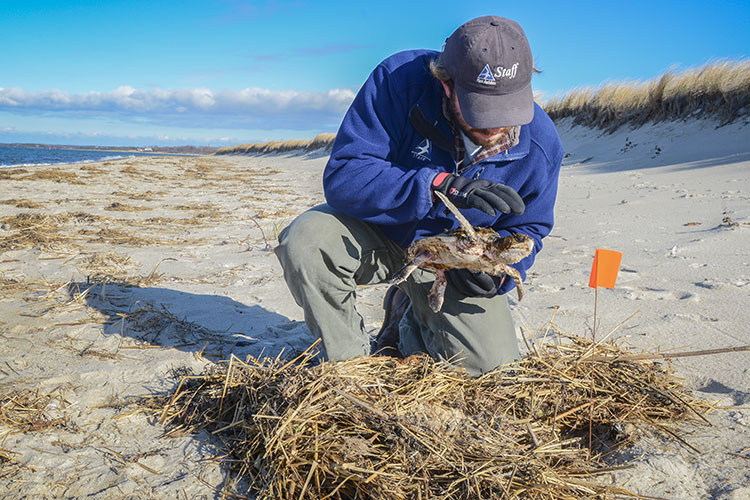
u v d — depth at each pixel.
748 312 3.29
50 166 19.81
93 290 4.09
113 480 1.91
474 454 1.91
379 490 1.72
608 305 3.62
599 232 5.91
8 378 2.65
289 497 1.76
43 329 3.32
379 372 2.37
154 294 4.11
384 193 2.33
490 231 2.27
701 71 14.57
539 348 2.70
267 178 18.22
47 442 2.13
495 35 2.11
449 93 2.29
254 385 2.28
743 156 10.58
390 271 2.80
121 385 2.61
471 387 2.39
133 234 6.56
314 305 2.48
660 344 2.97
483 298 2.61
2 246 5.49
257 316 3.70
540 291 4.01
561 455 2.03
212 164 29.23
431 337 2.73
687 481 1.89
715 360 2.76
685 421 2.28
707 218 6.08
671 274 4.18
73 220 7.33
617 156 14.32
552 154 2.54
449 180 2.25
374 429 1.97
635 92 16.67
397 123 2.47
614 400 2.38
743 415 2.27
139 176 16.20
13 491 1.85
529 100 2.18
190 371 2.74
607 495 1.82
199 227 7.31
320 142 41.88
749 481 1.84
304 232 2.47
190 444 2.13
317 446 1.86
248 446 2.04
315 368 2.24
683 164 11.38
